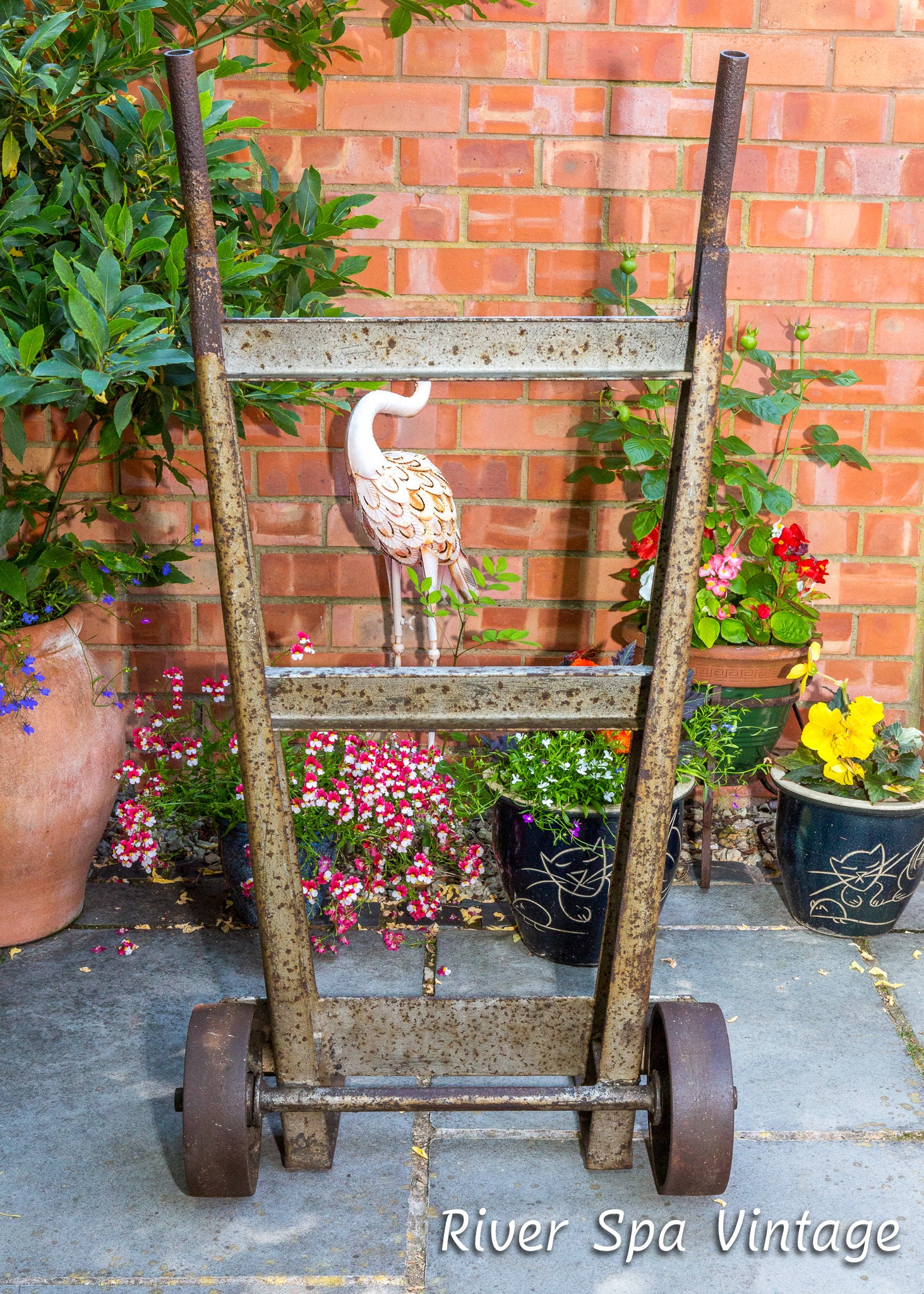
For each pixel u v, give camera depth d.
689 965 2.52
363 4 2.86
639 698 1.64
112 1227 1.80
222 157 2.94
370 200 2.59
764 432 3.12
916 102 2.92
